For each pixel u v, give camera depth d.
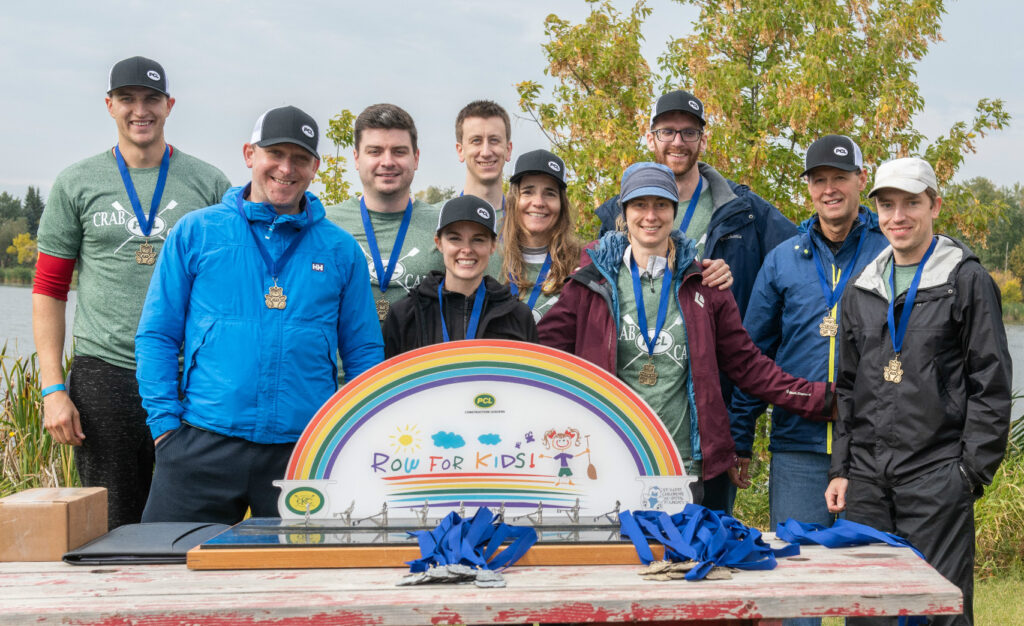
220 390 3.10
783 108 8.17
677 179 4.44
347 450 2.68
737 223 4.35
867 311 3.45
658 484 2.68
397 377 2.70
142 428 3.98
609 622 2.27
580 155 8.48
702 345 3.45
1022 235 25.78
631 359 3.47
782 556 2.44
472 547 2.36
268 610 2.05
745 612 2.11
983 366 3.18
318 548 2.36
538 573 2.29
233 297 3.16
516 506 2.68
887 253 3.47
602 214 4.63
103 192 3.93
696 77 8.62
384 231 4.12
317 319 3.23
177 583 2.22
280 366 3.14
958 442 3.26
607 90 9.18
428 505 2.67
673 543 2.35
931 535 3.23
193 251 3.19
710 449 3.38
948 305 3.26
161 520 3.13
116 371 3.92
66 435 3.91
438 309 3.60
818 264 3.90
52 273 3.96
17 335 6.89
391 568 2.34
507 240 4.19
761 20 9.01
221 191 4.18
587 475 2.69
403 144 4.05
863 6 9.34
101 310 3.91
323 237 3.32
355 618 2.06
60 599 2.10
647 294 3.50
